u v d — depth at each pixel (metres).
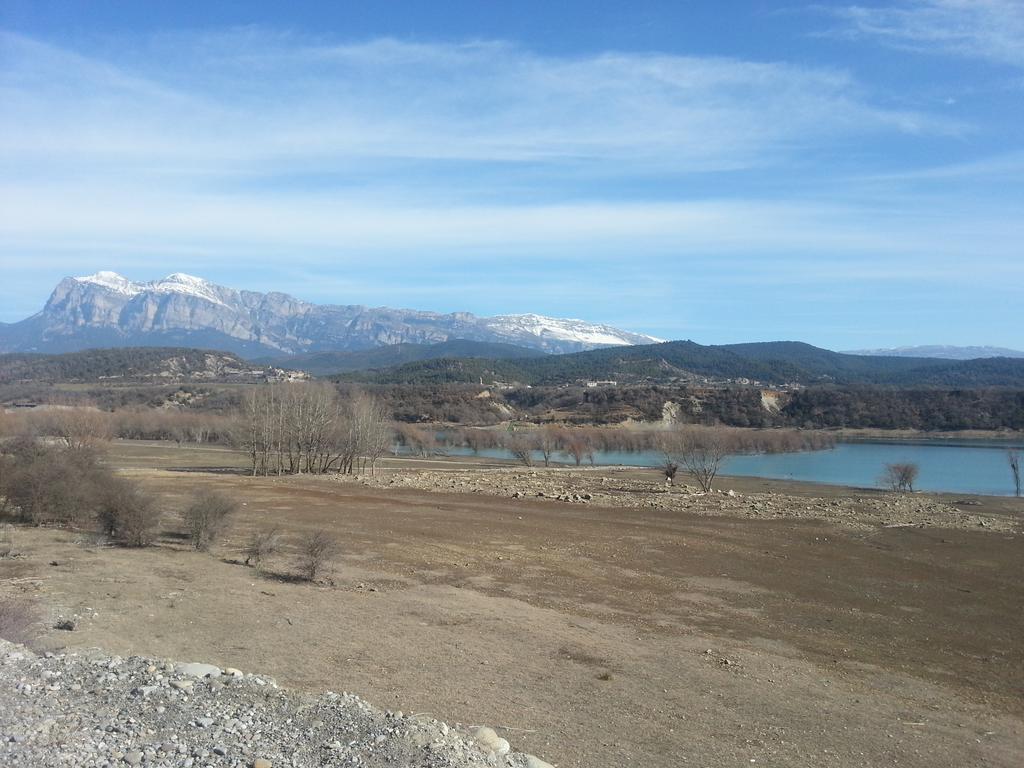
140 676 10.75
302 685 12.59
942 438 122.88
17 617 14.42
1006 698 14.58
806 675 15.33
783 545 31.61
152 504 27.59
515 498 48.19
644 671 14.90
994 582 25.16
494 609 19.42
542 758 10.21
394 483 57.19
